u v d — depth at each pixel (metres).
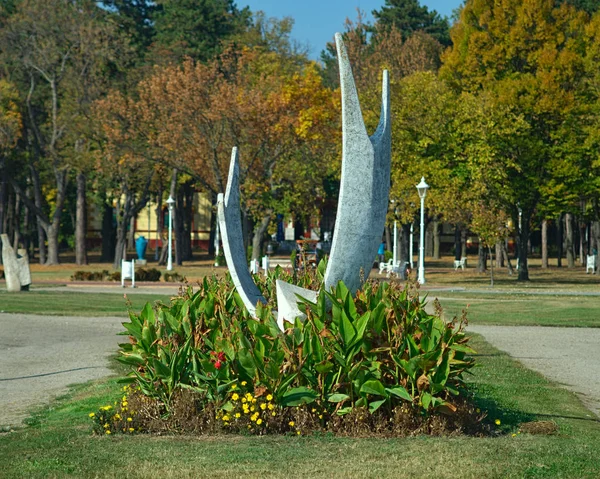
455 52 43.69
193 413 9.01
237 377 9.05
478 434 8.91
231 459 7.57
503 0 41.28
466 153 40.16
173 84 42.72
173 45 61.97
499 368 14.44
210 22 69.12
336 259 10.18
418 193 41.72
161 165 48.84
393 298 9.38
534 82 39.69
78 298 30.08
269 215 47.50
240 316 10.28
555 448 8.16
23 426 10.04
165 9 70.81
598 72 40.06
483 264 52.34
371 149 10.23
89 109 52.03
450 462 7.43
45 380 13.73
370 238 10.30
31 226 72.75
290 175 47.66
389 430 8.78
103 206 69.56
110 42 55.59
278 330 9.23
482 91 41.28
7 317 23.95
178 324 9.69
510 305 28.06
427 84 41.97
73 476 7.13
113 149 47.06
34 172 59.16
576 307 27.28
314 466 7.32
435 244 72.06
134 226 83.00
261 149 43.28
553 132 40.28
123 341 18.77
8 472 7.32
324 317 9.16
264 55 51.03
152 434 8.86
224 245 10.95
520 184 40.12
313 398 8.83
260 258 46.72
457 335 9.26
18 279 33.62
